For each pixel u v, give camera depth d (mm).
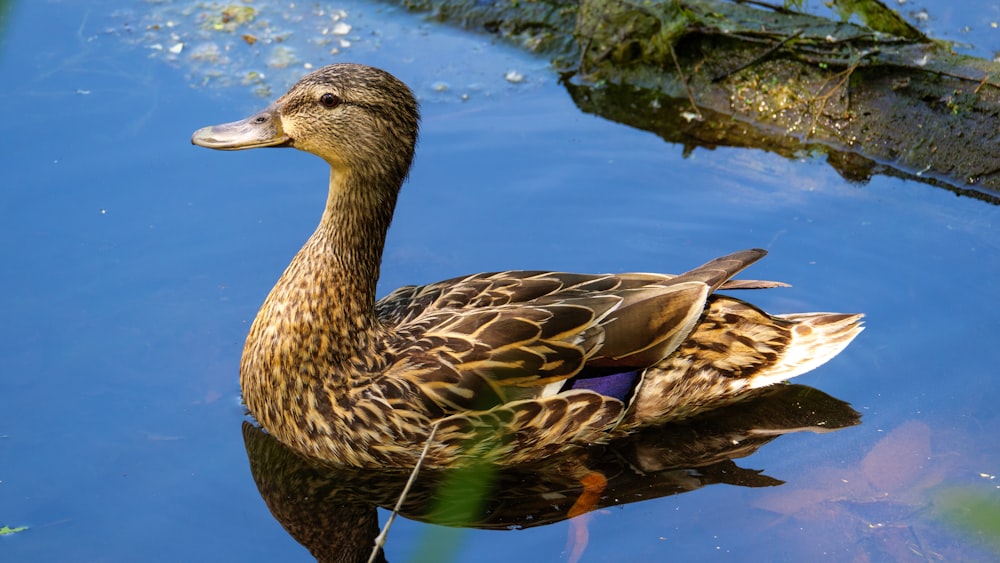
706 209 11352
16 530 7699
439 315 8648
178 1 14828
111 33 13969
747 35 13117
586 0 13719
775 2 13852
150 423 8750
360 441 8383
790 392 9375
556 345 8438
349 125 8211
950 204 11594
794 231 11055
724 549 7715
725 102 13086
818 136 12633
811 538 7785
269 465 8570
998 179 11797
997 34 13359
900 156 12242
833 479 8375
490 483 8664
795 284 10398
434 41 14258
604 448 8984
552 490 8570
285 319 8328
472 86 13375
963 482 8164
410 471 8602
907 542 7688
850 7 13141
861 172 12133
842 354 9695
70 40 13766
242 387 8820
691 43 13359
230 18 14477
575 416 8602
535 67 13805
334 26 14492
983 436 8664
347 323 8344
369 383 8336
